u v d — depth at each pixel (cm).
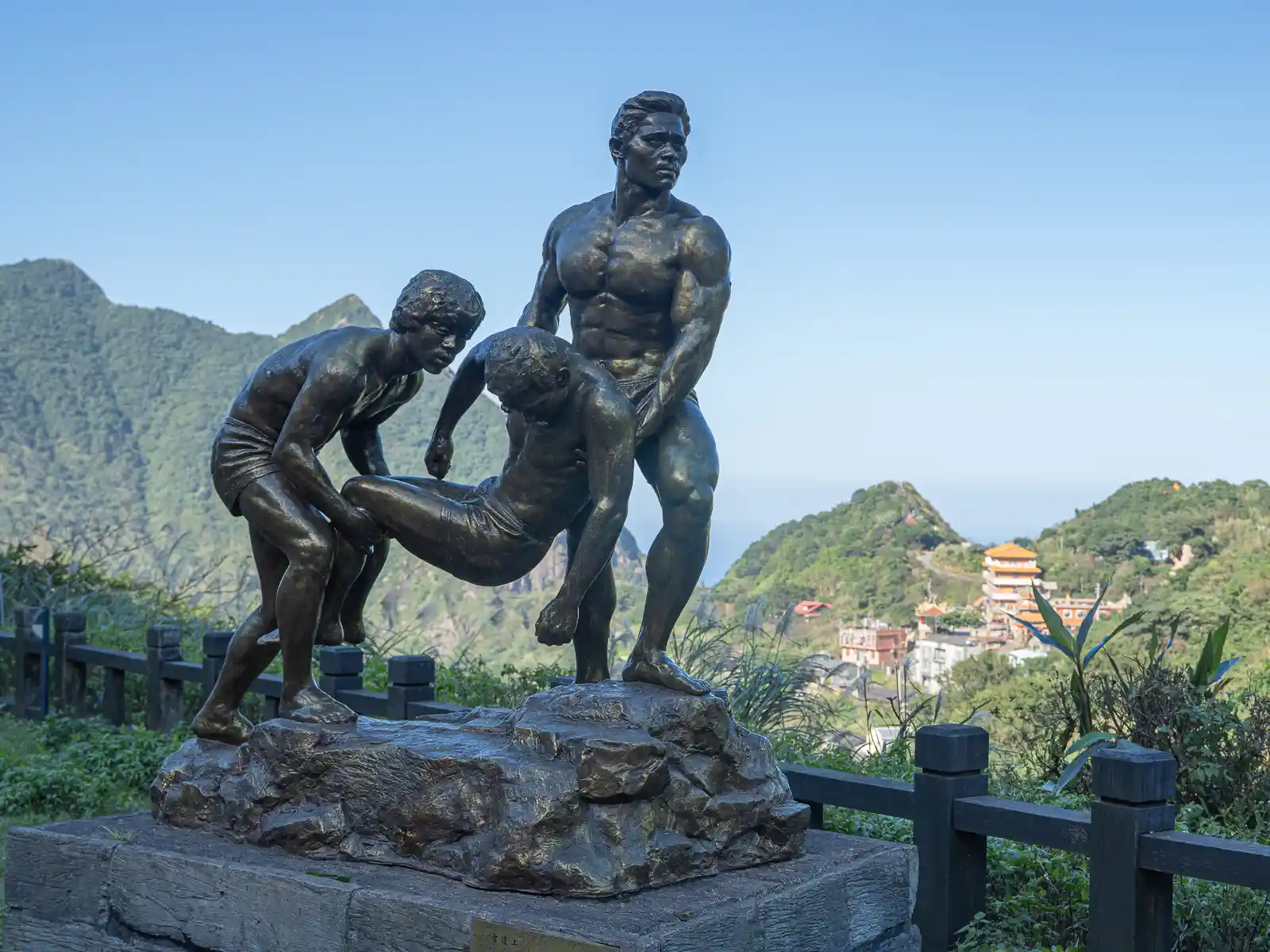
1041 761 705
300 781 424
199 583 1528
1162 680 662
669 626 437
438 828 396
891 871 446
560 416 422
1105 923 438
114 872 428
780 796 432
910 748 767
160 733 888
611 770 379
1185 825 584
